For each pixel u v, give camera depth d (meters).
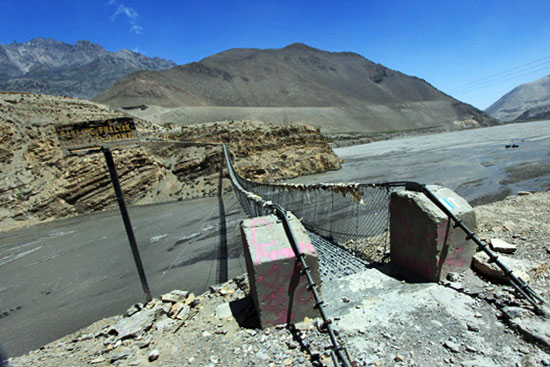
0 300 12.82
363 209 10.05
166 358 3.62
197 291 10.41
